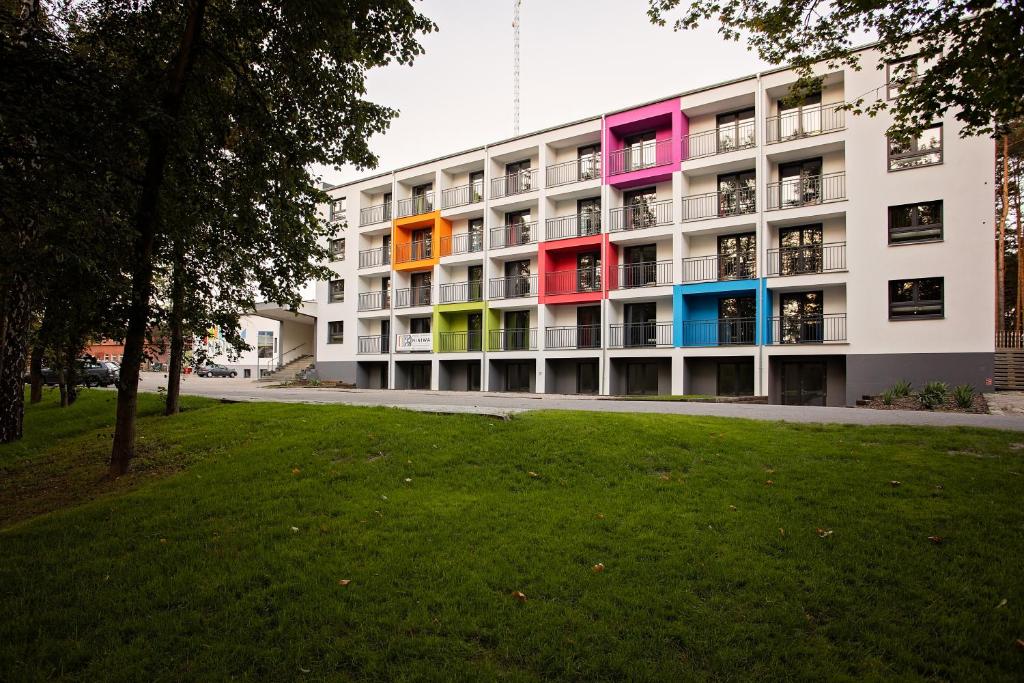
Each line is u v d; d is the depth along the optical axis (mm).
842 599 4430
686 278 24766
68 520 6793
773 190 23266
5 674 3746
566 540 5555
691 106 24781
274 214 10469
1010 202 31422
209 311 10406
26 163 7160
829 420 11180
